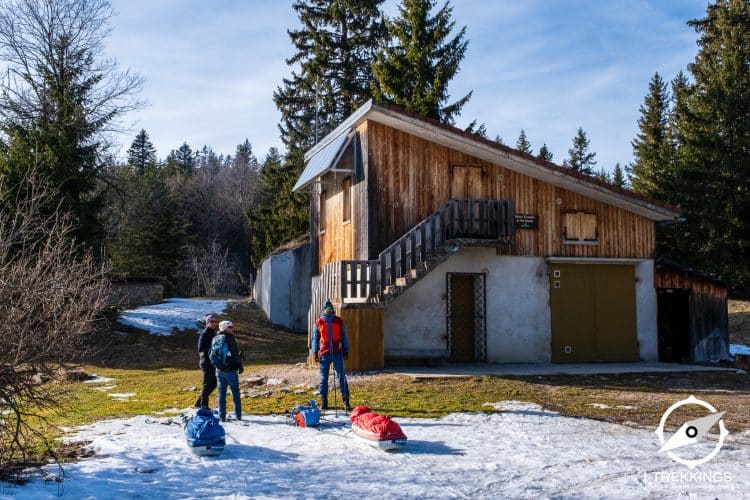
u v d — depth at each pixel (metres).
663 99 45.97
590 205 18.89
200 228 67.31
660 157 38.97
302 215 39.56
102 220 28.33
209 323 10.87
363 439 8.52
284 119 41.44
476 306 17.72
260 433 9.20
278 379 14.16
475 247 17.59
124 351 21.72
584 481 6.88
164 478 6.79
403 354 16.64
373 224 16.77
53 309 7.10
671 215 18.77
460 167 17.78
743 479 7.00
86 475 6.79
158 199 49.97
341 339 10.99
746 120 32.28
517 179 18.30
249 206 67.56
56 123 26.69
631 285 19.11
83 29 27.89
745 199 31.42
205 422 7.88
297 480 6.78
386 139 17.14
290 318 28.23
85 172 26.69
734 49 32.94
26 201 8.99
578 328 18.41
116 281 29.53
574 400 12.11
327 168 17.33
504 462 7.63
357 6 36.34
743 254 31.95
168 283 49.78
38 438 8.61
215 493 6.28
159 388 14.19
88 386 14.69
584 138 73.19
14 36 26.56
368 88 35.78
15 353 6.77
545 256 18.28
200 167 88.69
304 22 37.06
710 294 19.14
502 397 12.25
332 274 16.16
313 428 9.54
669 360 19.38
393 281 15.97
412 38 31.48
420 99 30.42
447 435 9.12
